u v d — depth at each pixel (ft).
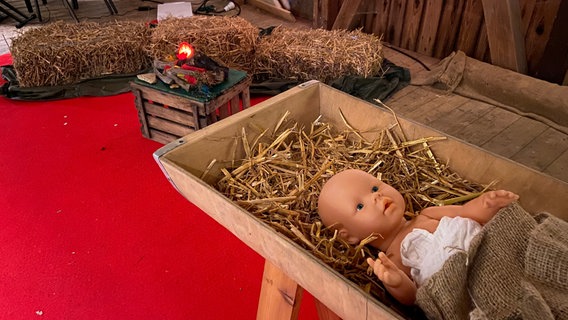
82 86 10.41
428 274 3.18
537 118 8.83
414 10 11.64
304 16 14.70
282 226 3.66
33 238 6.46
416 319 3.11
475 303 2.66
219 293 5.65
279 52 10.24
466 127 8.68
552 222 2.91
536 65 10.02
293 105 4.75
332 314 3.93
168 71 7.89
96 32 11.08
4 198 7.21
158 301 5.55
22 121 9.34
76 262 6.07
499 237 2.87
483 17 10.38
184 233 6.53
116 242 6.39
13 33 13.83
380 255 2.93
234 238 6.44
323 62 9.95
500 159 3.79
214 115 7.89
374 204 3.55
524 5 9.66
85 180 7.61
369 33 13.05
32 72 10.23
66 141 8.68
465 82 10.03
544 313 2.33
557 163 7.66
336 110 4.90
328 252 3.52
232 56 10.22
